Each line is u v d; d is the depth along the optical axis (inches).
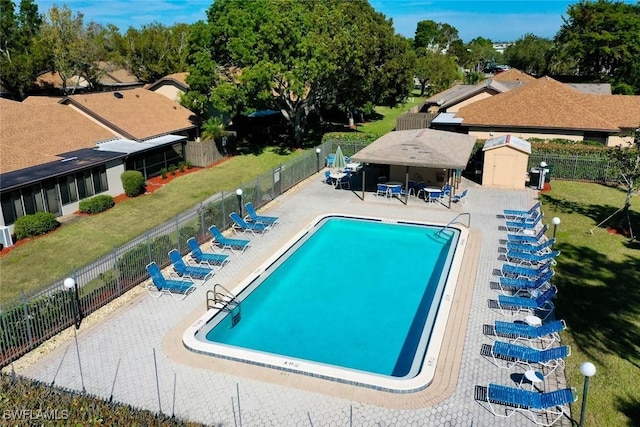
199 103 1715.1
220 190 1378.0
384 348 663.1
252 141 2016.5
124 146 1419.8
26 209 1089.4
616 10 3275.1
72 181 1203.2
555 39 3622.0
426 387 546.6
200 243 964.6
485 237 973.8
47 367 591.8
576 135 1555.1
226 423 497.7
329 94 1916.8
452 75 3398.1
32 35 2844.5
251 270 850.8
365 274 882.8
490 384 519.5
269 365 587.5
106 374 577.3
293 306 774.5
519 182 1305.4
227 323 709.3
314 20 1683.1
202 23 1710.1
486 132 1636.3
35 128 1387.8
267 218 1064.8
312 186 1374.3
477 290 762.8
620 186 1312.7
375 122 2593.5
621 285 780.0
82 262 930.1
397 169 1318.9
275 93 1895.9
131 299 756.0
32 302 630.5
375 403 524.7
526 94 1673.2
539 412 509.0
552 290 677.3
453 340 633.6
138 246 801.6
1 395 453.4
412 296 805.2
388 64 2169.0
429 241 1019.3
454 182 1277.1
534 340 636.1
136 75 3196.4
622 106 1633.9
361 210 1163.3
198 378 569.3
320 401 529.3
